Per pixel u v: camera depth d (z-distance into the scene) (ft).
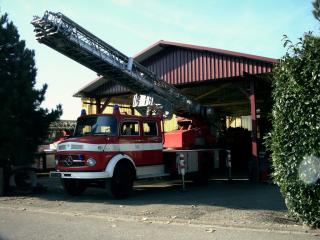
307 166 24.56
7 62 46.98
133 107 55.26
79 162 41.29
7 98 45.01
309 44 24.98
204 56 65.26
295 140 25.20
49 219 30.71
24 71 46.78
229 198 39.88
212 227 26.48
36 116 47.78
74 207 36.32
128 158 43.34
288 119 25.49
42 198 42.93
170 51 69.05
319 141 24.06
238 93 78.95
